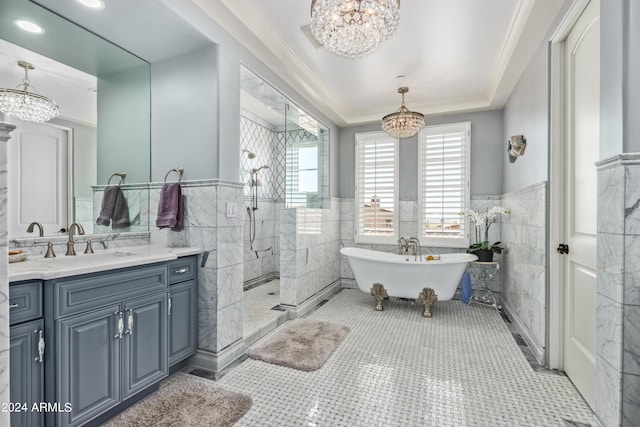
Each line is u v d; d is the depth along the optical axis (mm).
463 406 1777
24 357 1314
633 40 1333
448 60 2863
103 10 1812
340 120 4320
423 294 3330
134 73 2441
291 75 2984
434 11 2156
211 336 2199
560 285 2156
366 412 1726
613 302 1419
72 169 2186
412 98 3826
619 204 1372
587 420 1651
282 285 3400
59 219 2104
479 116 3969
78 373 1460
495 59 2846
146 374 1796
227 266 2291
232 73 2324
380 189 4422
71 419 1423
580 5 1819
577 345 1947
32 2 1742
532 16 2066
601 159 1545
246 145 4426
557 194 2162
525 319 2715
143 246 2348
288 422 1640
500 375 2111
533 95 2549
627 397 1357
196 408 1742
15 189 1903
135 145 2447
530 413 1716
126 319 1684
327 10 1659
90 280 1516
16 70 1935
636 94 1334
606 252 1481
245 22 2229
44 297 1383
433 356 2395
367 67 3008
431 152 4145
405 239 4086
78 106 2234
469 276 3809
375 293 3543
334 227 4496
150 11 1820
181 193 2289
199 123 2254
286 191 3502
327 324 3080
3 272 1111
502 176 3824
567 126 2105
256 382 2029
